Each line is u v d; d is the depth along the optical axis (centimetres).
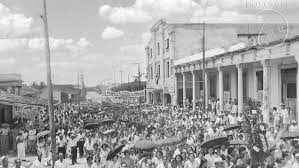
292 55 2114
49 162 1714
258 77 3173
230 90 3775
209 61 3506
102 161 1431
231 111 2878
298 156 1159
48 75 1917
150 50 6344
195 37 4922
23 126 2592
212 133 1769
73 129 2302
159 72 5803
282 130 1712
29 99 3584
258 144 1349
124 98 8469
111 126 2475
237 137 1563
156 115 3020
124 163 1312
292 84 2644
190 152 1298
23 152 2016
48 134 2009
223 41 4881
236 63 2905
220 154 1282
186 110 3331
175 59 4922
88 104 6962
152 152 1393
